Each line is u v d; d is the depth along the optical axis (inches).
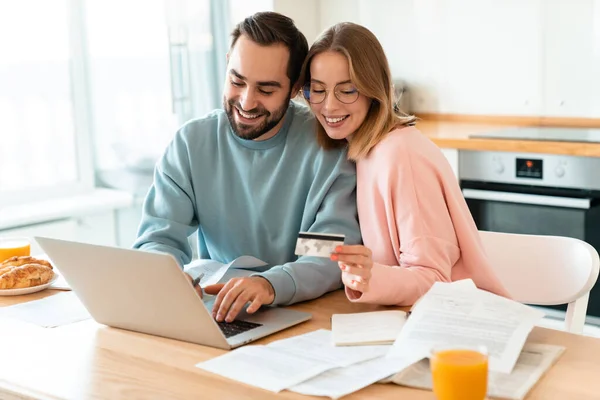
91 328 62.7
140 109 148.6
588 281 72.4
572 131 134.0
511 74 147.9
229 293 62.5
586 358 53.3
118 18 146.3
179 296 55.7
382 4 159.8
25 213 129.6
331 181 73.1
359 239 72.9
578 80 141.2
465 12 151.0
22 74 136.6
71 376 53.2
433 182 69.6
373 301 63.2
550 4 141.8
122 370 53.8
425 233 67.9
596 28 137.8
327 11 165.0
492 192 129.5
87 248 57.6
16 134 136.9
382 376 50.0
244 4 151.5
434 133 138.3
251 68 70.7
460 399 44.1
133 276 56.9
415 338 53.4
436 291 58.4
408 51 158.9
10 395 51.9
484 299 57.1
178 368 53.6
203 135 78.7
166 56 146.6
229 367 52.9
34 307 68.2
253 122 73.1
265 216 76.5
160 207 78.6
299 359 53.4
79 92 145.4
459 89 154.1
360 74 69.0
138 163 147.9
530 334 58.0
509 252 77.9
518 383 48.6
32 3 136.7
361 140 71.7
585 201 120.6
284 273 66.0
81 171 147.0
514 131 137.0
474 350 45.5
